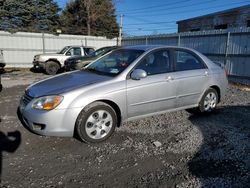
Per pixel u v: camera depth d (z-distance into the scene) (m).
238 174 3.13
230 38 10.69
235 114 5.73
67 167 3.24
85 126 3.85
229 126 4.87
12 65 16.89
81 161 3.41
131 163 3.38
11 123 4.79
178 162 3.43
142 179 3.01
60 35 18.17
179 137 4.28
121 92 4.08
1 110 5.73
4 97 7.25
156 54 4.67
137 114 4.39
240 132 4.55
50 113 3.66
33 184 2.85
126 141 4.08
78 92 3.80
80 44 19.02
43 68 14.22
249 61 10.02
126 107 4.20
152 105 4.50
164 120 5.16
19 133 4.29
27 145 3.85
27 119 3.87
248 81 10.12
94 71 4.71
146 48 4.74
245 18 17.17
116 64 4.60
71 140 4.06
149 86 4.38
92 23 32.72
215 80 5.50
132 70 4.30
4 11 20.19
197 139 4.20
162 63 4.71
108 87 3.99
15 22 22.06
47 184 2.86
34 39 17.30
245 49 10.12
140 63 4.41
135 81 4.25
